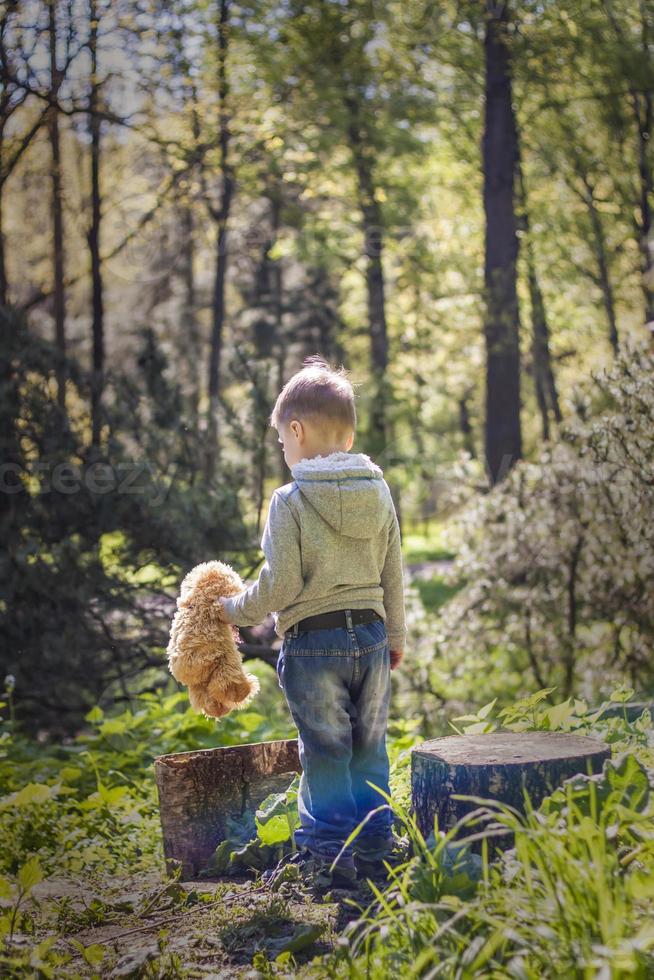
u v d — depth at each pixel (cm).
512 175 1359
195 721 594
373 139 1702
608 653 747
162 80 1119
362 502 293
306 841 296
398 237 1958
